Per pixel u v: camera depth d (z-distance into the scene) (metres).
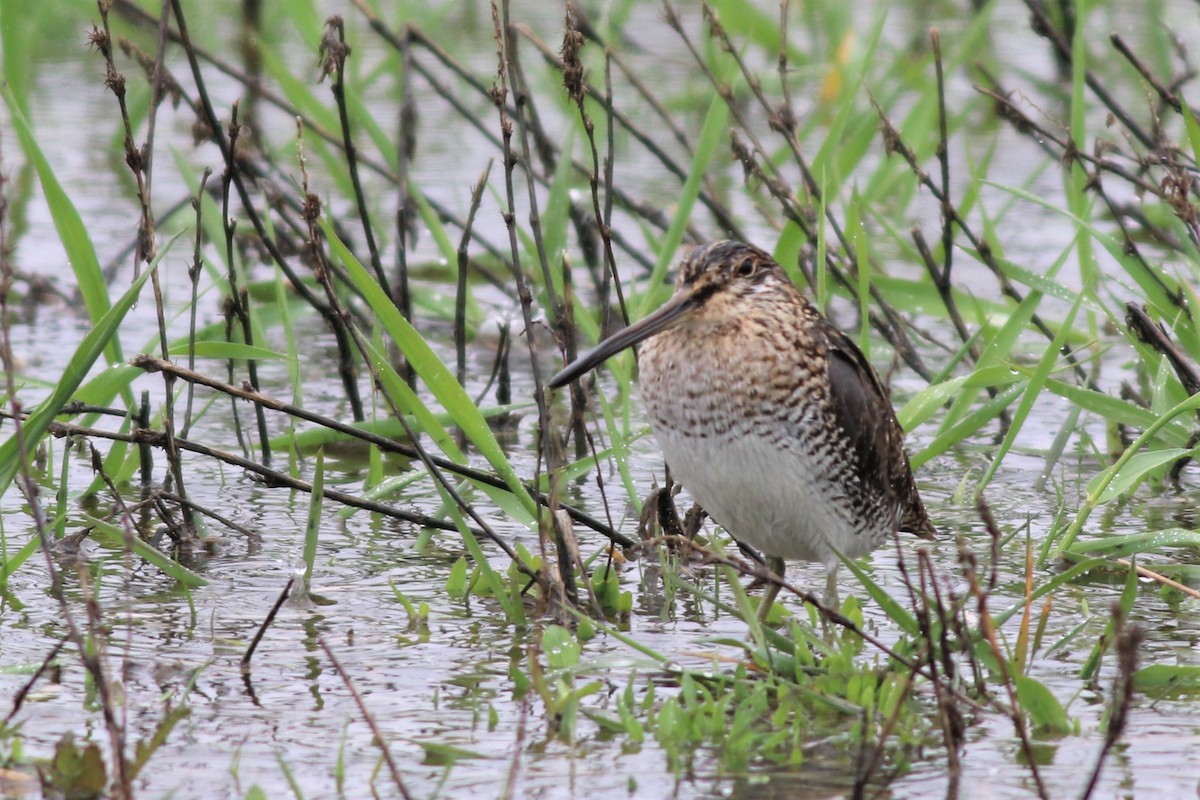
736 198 18.42
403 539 10.74
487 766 7.25
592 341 12.86
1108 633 8.38
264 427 12.07
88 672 8.05
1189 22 22.80
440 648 8.79
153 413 12.85
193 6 21.91
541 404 9.28
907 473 9.69
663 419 9.24
